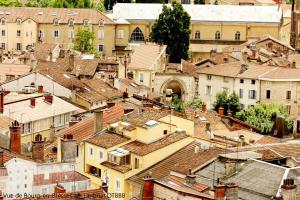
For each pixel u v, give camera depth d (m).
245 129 173.50
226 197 92.00
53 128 154.25
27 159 104.06
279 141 152.38
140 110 138.88
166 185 96.81
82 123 139.88
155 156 121.88
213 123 167.50
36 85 186.88
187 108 186.25
